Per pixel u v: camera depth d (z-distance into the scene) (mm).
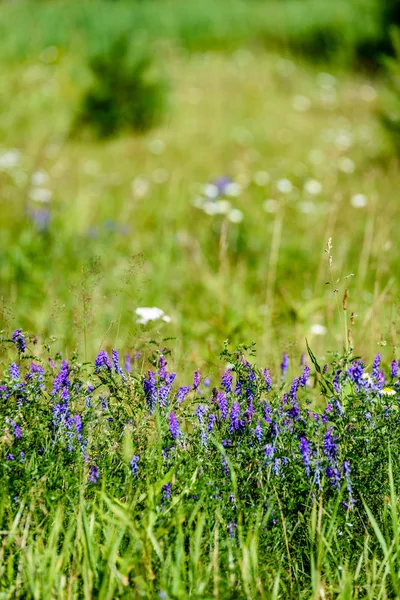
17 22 25172
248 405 3762
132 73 16891
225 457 3324
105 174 13734
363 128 16969
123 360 4973
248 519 3336
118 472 3539
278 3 29719
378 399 3744
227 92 20391
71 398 3695
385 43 24047
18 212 10812
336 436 3643
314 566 3082
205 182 13117
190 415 3740
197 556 2951
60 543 3238
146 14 26812
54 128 17000
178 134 16656
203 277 8109
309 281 8344
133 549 2982
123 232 9867
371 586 3121
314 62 24297
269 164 14367
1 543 3115
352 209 10984
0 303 6711
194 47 25594
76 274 8016
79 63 19828
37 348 4871
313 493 3412
